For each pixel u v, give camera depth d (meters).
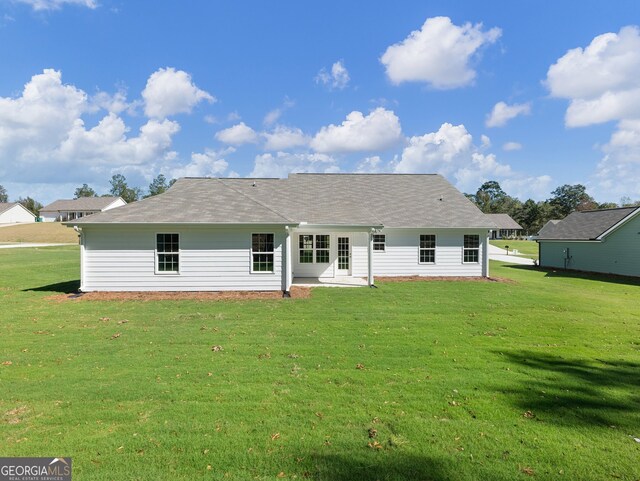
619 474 3.53
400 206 20.28
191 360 6.52
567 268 25.06
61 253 31.75
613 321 9.80
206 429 4.25
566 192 111.06
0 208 76.56
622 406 4.90
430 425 4.37
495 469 3.59
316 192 20.67
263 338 7.93
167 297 12.95
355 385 5.48
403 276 18.94
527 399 5.07
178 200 14.91
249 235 13.94
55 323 9.22
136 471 3.52
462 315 10.30
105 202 81.69
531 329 8.88
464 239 19.12
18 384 5.45
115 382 5.54
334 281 17.41
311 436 4.12
